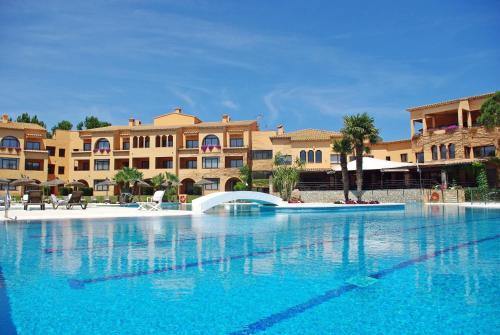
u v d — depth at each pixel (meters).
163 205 39.06
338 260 9.00
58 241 11.95
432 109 47.44
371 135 35.09
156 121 60.59
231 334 4.70
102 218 19.77
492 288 6.55
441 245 11.19
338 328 4.86
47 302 5.87
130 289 6.57
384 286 6.72
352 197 42.31
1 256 9.48
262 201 28.44
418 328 4.84
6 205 18.69
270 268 8.16
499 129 41.25
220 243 11.67
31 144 56.25
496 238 12.59
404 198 39.88
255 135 55.31
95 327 4.90
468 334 4.65
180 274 7.65
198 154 53.91
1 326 4.92
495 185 40.84
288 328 4.88
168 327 4.91
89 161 58.09
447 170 41.50
